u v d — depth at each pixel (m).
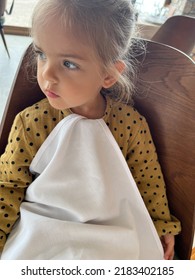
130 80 0.56
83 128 0.51
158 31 0.77
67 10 0.40
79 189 0.52
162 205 0.61
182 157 0.58
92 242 0.52
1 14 1.57
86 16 0.40
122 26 0.44
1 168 0.53
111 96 0.57
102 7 0.40
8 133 0.56
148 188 0.61
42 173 0.51
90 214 0.53
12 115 0.55
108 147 0.53
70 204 0.52
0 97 1.35
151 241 0.57
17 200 0.54
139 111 0.60
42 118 0.51
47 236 0.50
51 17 0.40
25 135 0.51
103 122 0.53
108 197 0.54
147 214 0.57
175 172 0.60
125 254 0.54
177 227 0.61
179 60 0.53
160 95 0.57
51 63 0.43
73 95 0.45
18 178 0.52
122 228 0.55
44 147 0.51
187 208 0.59
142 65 0.56
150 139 0.60
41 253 0.50
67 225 0.51
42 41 0.41
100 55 0.43
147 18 1.50
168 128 0.58
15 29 1.99
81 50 0.41
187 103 0.54
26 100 0.56
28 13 2.19
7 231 0.53
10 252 0.50
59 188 0.52
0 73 1.54
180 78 0.54
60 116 0.52
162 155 0.61
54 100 0.47
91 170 0.52
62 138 0.50
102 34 0.42
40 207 0.53
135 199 0.56
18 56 1.74
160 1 1.59
